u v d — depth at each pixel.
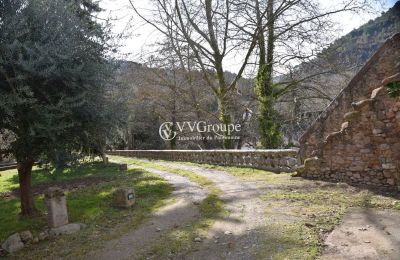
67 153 7.48
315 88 19.67
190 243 5.89
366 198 7.78
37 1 6.59
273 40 19.81
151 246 5.91
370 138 9.01
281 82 20.64
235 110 21.61
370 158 9.02
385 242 5.11
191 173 15.32
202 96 26.41
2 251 6.17
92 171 18.94
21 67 6.18
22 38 6.48
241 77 21.42
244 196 9.22
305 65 19.41
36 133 6.50
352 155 9.45
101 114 7.56
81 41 7.34
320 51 18.61
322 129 11.10
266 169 13.92
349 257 4.71
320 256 4.83
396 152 8.35
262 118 20.02
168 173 16.61
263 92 20.31
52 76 6.70
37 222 7.66
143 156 30.64
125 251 5.79
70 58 6.90
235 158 16.56
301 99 20.94
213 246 5.65
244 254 5.18
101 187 12.57
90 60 7.55
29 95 6.15
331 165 10.04
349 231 5.75
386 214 6.51
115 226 7.44
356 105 9.20
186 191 10.99
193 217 7.62
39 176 17.27
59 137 7.14
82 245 6.27
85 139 7.95
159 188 11.69
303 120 21.19
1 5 6.31
